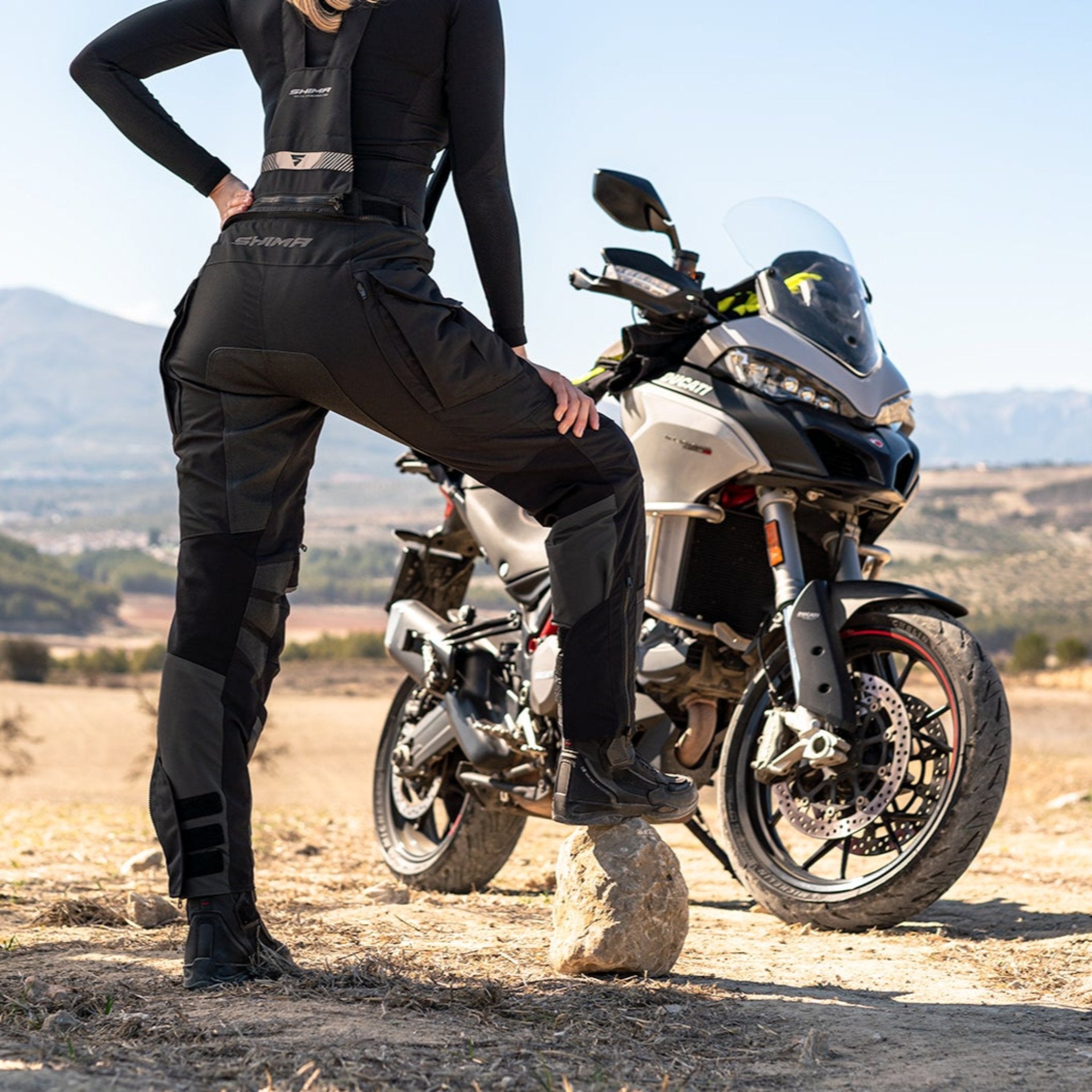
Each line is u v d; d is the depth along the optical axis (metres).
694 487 6.91
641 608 5.14
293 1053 3.74
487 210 4.84
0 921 6.46
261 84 4.90
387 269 4.59
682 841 11.69
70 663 170.75
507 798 8.01
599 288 7.05
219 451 4.83
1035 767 23.20
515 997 4.61
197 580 4.85
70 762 69.31
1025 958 5.75
